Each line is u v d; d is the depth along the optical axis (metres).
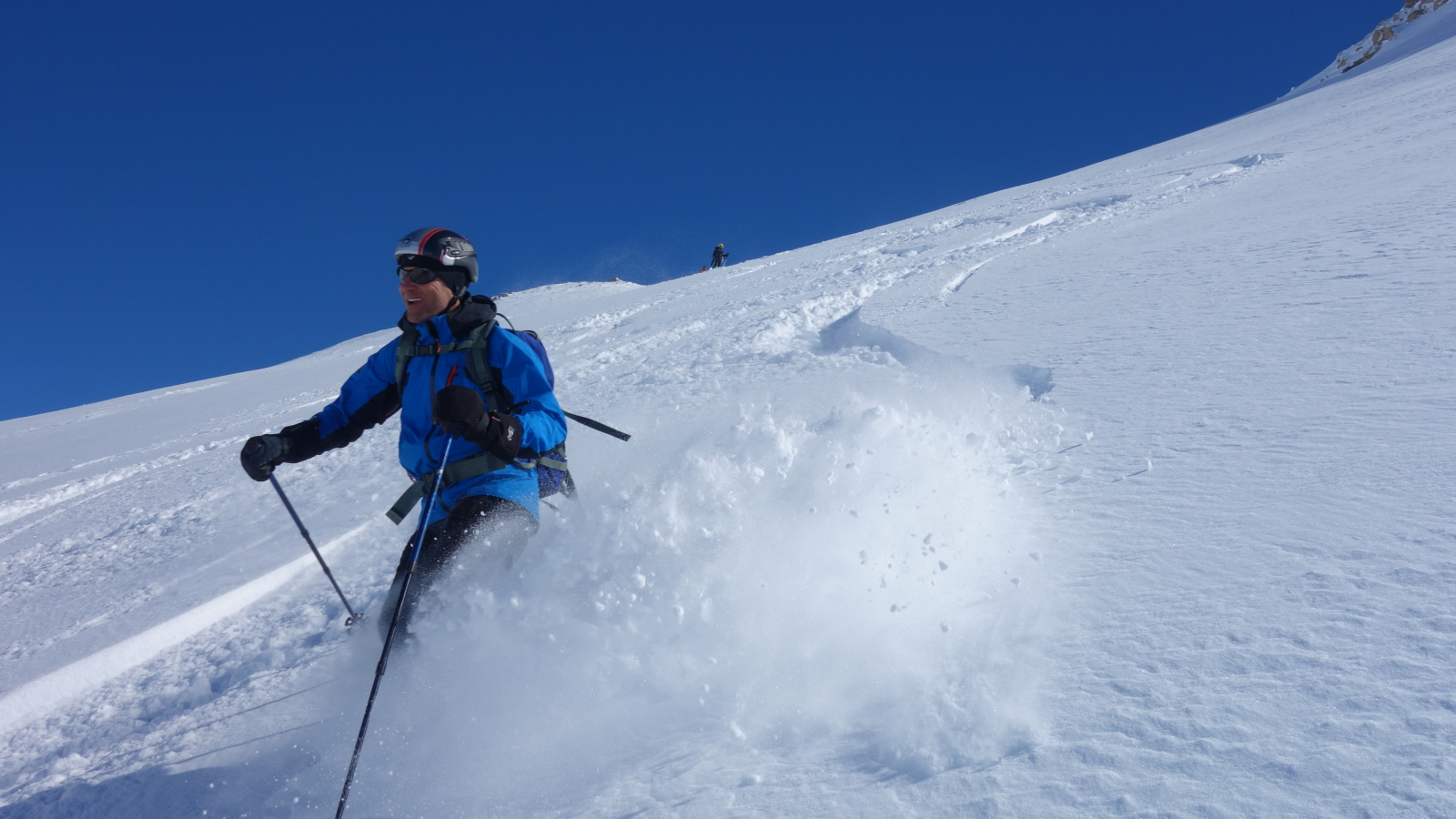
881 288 9.72
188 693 2.86
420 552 2.33
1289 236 6.20
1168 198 11.58
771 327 8.41
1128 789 1.19
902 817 1.27
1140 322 4.63
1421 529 1.76
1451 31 45.78
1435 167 8.07
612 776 1.65
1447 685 1.25
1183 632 1.57
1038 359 4.34
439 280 2.53
